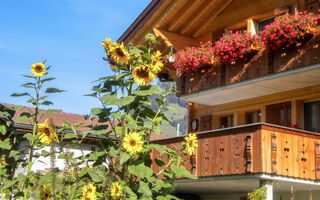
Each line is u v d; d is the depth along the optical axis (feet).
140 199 15.43
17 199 18.99
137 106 17.33
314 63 33.76
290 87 39.83
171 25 47.21
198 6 46.11
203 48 43.14
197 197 47.57
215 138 34.96
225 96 44.27
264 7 41.83
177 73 46.57
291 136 32.19
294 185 33.65
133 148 14.78
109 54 16.97
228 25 45.68
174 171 17.25
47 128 15.28
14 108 18.04
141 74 16.20
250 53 39.19
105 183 14.43
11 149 18.22
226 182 35.29
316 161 33.04
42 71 17.56
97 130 16.47
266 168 30.45
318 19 33.06
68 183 15.30
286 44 35.70
